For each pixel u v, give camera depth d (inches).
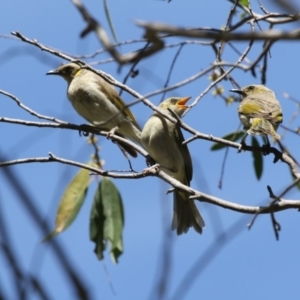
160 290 129.3
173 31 126.3
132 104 212.4
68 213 438.6
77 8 149.4
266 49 224.7
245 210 324.8
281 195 226.5
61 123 448.1
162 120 485.1
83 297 112.3
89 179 442.0
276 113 491.5
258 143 473.7
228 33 128.6
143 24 125.4
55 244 114.7
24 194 117.8
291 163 386.3
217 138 393.1
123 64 142.2
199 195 335.6
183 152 488.7
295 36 126.7
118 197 444.8
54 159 374.6
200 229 457.1
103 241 440.1
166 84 346.6
